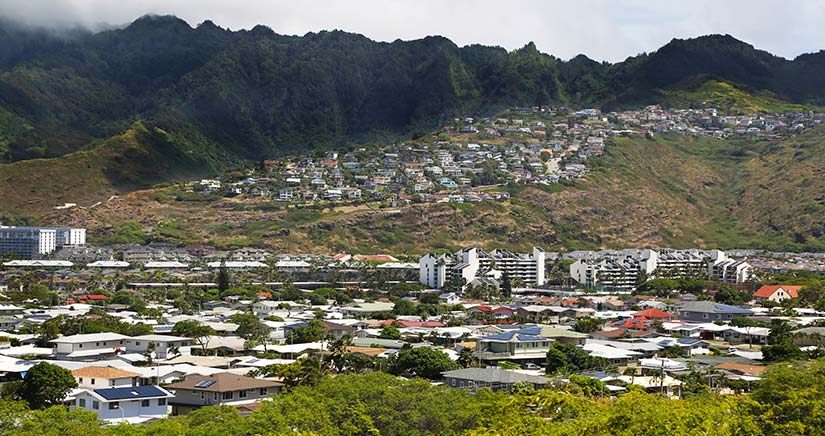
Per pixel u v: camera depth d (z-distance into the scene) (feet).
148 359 544.21
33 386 420.36
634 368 552.82
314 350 596.29
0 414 332.80
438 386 392.47
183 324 637.30
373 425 349.41
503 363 564.30
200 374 454.81
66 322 644.69
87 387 437.58
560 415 338.13
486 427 332.80
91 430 324.39
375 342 640.17
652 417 298.35
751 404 340.59
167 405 409.08
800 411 338.95
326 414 343.67
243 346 608.60
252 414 347.97
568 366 547.49
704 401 346.95
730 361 586.86
